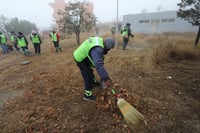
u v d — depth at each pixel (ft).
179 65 17.15
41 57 27.48
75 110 9.56
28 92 12.51
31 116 9.27
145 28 86.07
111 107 9.47
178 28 76.33
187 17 32.53
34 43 30.19
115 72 15.46
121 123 8.26
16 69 20.27
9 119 9.20
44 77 15.74
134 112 7.95
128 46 34.81
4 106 10.71
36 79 15.33
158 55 18.98
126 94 10.73
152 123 8.20
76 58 9.48
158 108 9.41
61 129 8.10
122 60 20.21
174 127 7.97
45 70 18.42
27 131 8.11
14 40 38.24
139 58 20.83
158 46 21.95
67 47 38.40
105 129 7.95
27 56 29.84
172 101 10.19
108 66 17.63
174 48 19.77
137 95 10.82
